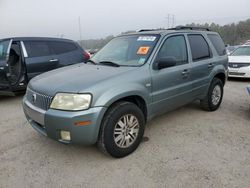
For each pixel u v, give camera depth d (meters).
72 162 3.37
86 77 3.38
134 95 3.46
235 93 7.37
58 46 7.53
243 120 4.88
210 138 4.04
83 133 3.02
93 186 2.85
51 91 3.16
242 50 10.57
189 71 4.44
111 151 3.29
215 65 5.21
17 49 6.70
